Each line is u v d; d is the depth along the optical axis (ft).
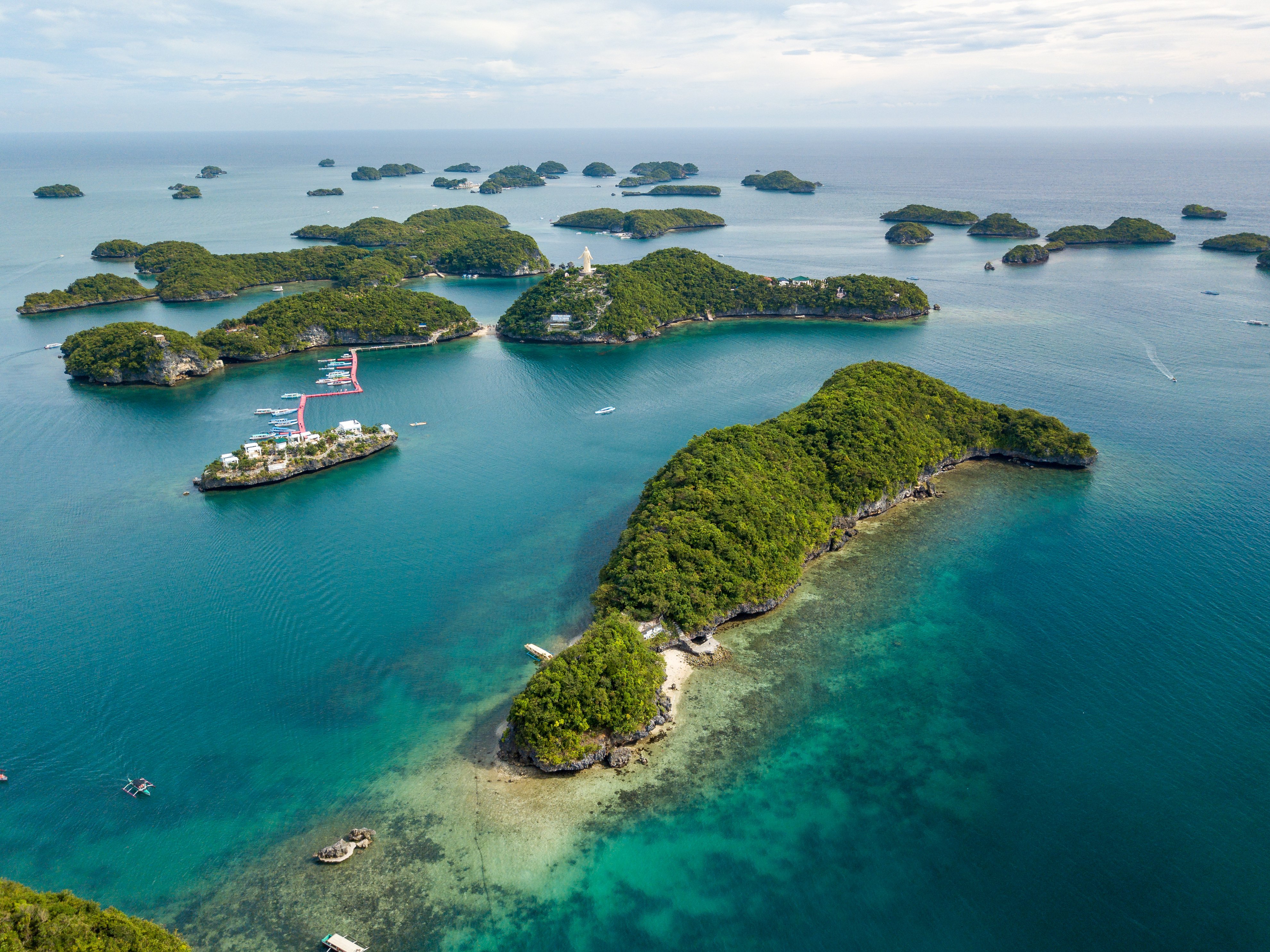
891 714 327.26
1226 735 309.83
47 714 331.36
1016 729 317.01
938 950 231.91
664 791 290.97
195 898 249.75
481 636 381.81
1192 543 450.30
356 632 385.09
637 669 325.42
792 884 253.85
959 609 396.98
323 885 254.47
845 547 458.91
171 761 305.94
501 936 238.48
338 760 305.94
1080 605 396.57
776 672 353.51
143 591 422.00
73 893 241.14
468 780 296.30
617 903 248.52
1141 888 249.14
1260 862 257.14
